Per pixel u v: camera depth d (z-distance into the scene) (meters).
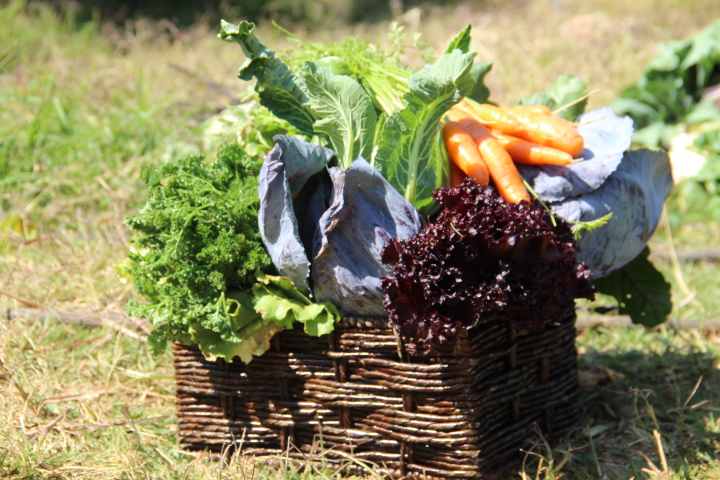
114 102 4.48
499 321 2.67
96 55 5.39
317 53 2.79
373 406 2.68
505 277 2.60
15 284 3.22
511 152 2.72
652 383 2.97
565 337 2.78
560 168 2.72
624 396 2.93
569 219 2.71
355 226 2.62
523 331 2.71
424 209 2.69
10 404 2.82
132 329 3.11
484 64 2.94
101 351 3.04
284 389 2.71
